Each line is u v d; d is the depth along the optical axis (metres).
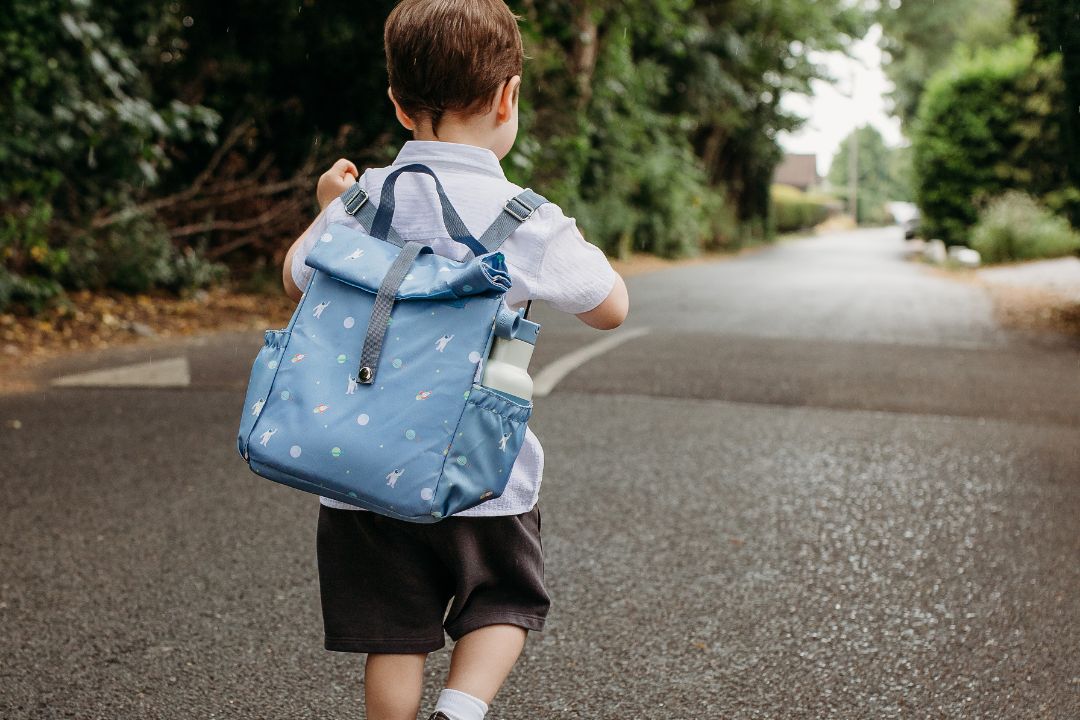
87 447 5.11
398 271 1.65
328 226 1.83
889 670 2.88
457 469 1.56
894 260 27.59
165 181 11.53
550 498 4.45
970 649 3.02
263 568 3.58
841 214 86.25
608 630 3.13
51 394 6.33
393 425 1.56
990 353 8.91
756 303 13.60
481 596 1.80
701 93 26.41
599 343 9.05
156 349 8.06
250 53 11.12
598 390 6.84
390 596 1.77
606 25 18.77
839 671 2.88
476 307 1.61
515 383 1.60
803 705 2.68
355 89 11.27
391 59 1.81
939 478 4.89
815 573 3.62
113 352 7.84
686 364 7.95
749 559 3.75
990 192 25.39
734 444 5.46
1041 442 5.66
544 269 1.73
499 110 1.82
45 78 8.03
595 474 4.83
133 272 10.05
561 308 1.78
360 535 1.77
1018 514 4.35
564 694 2.72
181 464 4.85
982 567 3.71
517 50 1.83
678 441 5.49
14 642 2.96
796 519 4.23
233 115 11.53
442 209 1.73
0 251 8.53
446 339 1.59
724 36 25.44
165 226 10.89
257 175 11.43
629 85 22.19
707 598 3.38
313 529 4.01
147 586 3.39
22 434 5.33
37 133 8.30
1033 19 11.77
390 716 1.78
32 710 2.57
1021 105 14.13
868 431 5.83
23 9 7.77
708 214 30.30
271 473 1.61
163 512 4.15
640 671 2.86
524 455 1.80
